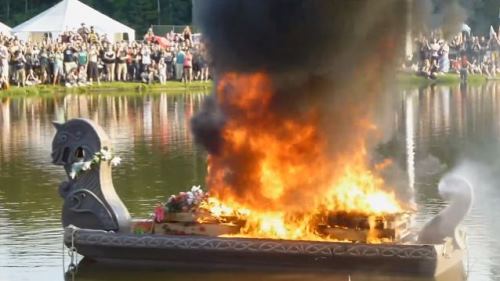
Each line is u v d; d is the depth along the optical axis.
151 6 81.94
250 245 15.06
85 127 16.11
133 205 20.58
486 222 18.70
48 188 22.98
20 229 18.58
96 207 16.02
